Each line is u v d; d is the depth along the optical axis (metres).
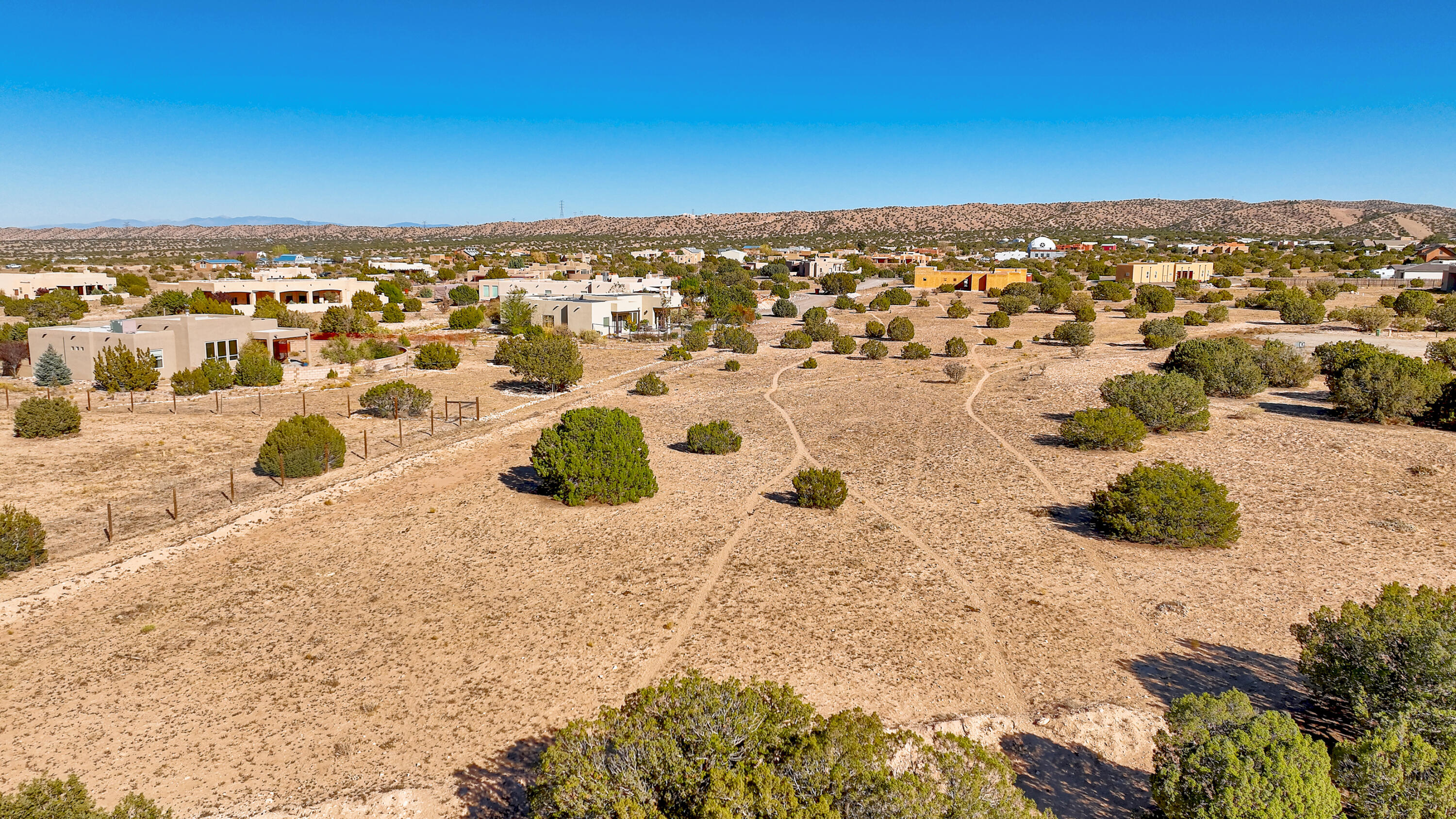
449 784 11.44
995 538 20.89
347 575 18.97
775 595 17.56
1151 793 10.77
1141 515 20.12
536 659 14.91
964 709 13.09
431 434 34.47
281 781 11.56
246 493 25.84
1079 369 47.12
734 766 9.58
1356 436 29.42
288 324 68.81
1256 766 9.18
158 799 11.20
